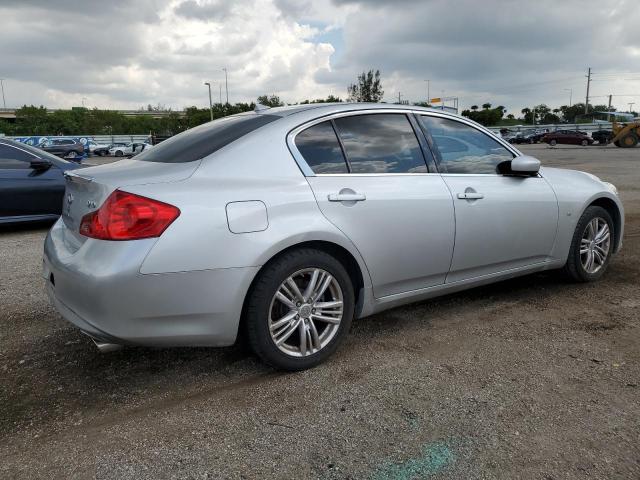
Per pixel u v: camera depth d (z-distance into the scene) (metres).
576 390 2.71
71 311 2.64
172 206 2.52
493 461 2.16
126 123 91.88
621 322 3.60
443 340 3.37
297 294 2.88
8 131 86.12
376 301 3.25
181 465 2.19
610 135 40.72
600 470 2.10
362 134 3.27
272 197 2.78
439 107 3.89
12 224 8.02
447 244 3.44
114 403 2.69
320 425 2.45
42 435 2.42
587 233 4.38
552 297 4.15
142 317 2.49
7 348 3.37
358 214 3.04
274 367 2.91
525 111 105.25
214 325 2.65
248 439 2.36
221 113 62.62
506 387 2.75
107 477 2.12
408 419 2.48
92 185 2.70
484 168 3.78
